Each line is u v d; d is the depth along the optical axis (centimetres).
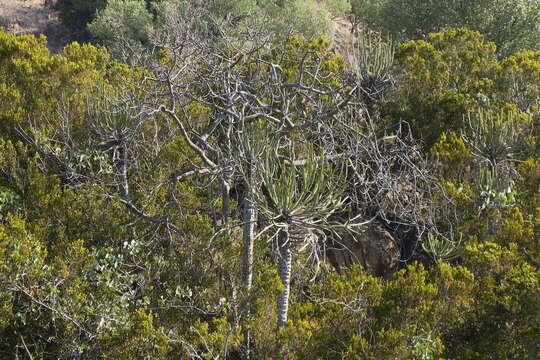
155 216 830
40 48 1212
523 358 691
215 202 815
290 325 654
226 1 2195
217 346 643
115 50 1877
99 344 648
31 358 609
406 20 2414
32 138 891
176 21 982
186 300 736
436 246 820
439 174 962
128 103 829
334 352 654
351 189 895
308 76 1041
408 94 1166
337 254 980
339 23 2955
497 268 772
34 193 798
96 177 833
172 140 930
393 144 926
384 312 684
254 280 748
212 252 759
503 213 895
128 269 764
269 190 577
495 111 1096
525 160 1024
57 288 681
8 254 653
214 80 859
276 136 629
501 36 2145
